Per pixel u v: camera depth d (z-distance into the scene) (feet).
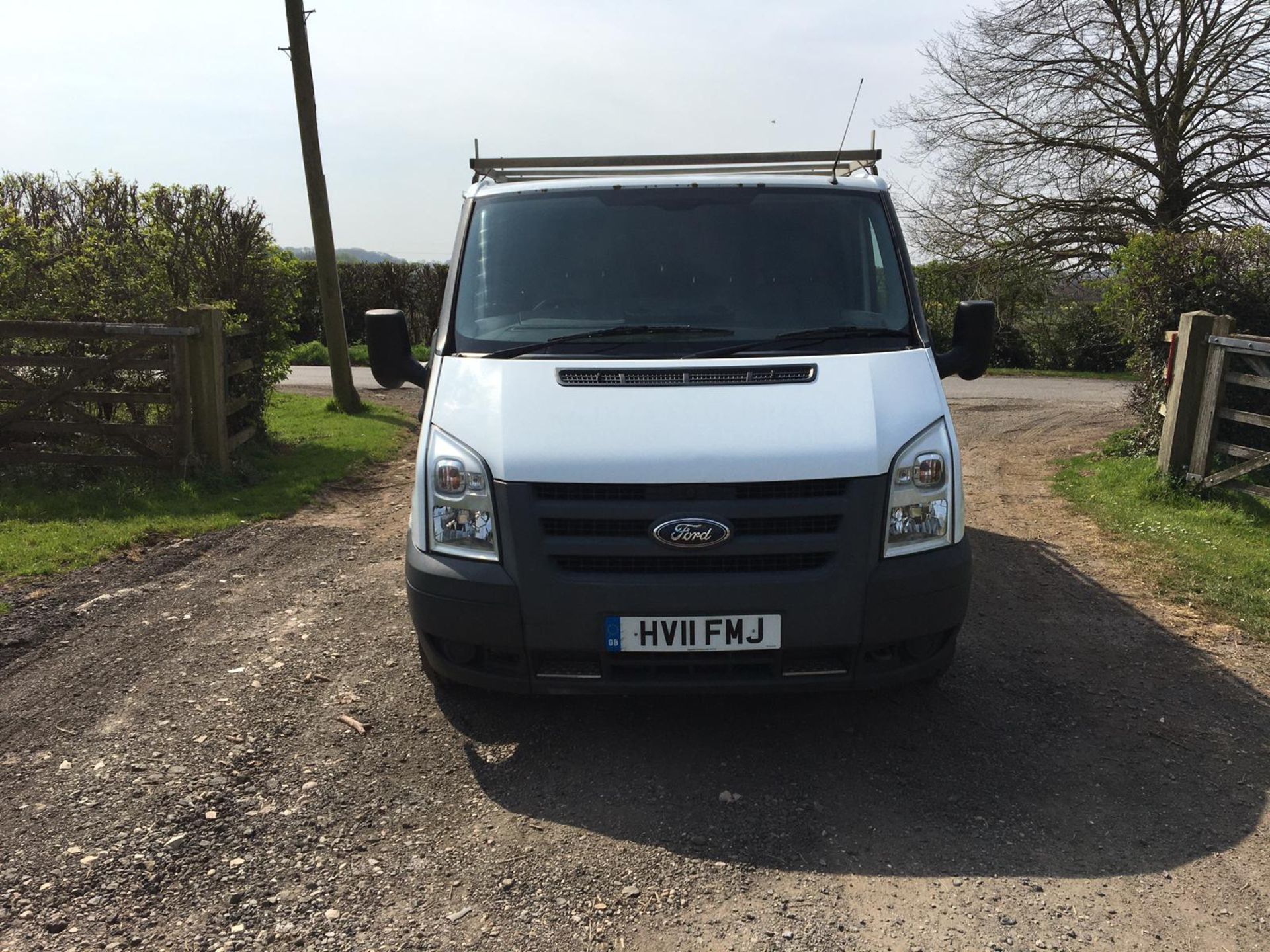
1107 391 63.77
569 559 11.12
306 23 41.32
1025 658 15.35
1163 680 14.52
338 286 44.04
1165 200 71.61
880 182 14.94
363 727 12.78
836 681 11.41
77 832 10.22
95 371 26.58
